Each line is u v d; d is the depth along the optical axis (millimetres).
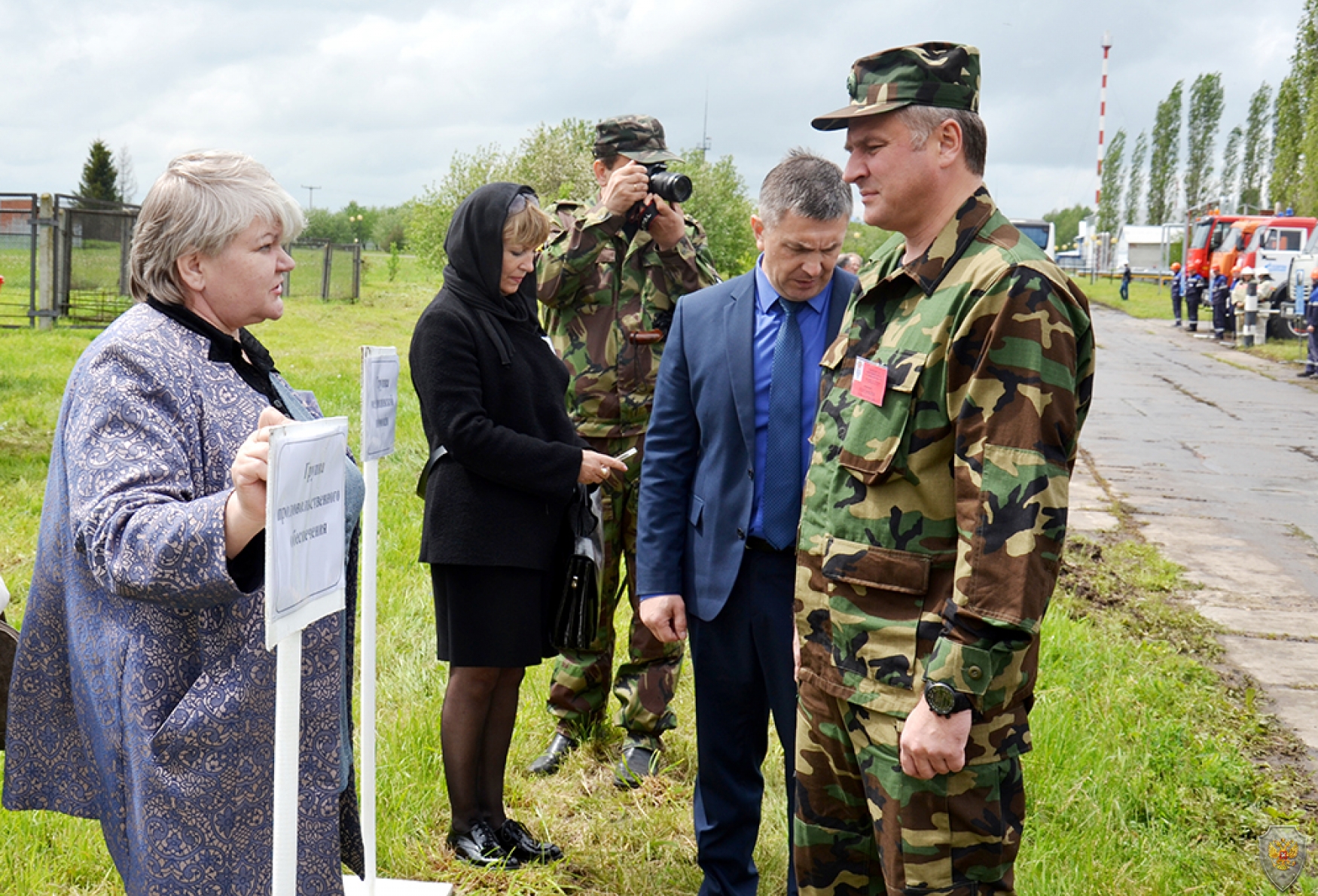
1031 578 1727
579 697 3672
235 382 1812
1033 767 3430
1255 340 22000
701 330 2707
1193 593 5891
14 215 16969
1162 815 3297
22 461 7500
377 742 3455
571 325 3643
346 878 2732
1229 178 80062
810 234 2461
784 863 3008
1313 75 39781
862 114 1923
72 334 15953
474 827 2957
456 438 2721
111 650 1680
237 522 1522
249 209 1786
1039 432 1745
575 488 2953
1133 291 42281
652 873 2945
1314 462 9891
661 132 3750
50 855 2787
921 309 1931
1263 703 4336
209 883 1682
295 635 1575
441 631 2896
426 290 31547
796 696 2592
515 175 26391
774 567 2592
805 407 2578
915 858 1912
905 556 1937
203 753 1672
